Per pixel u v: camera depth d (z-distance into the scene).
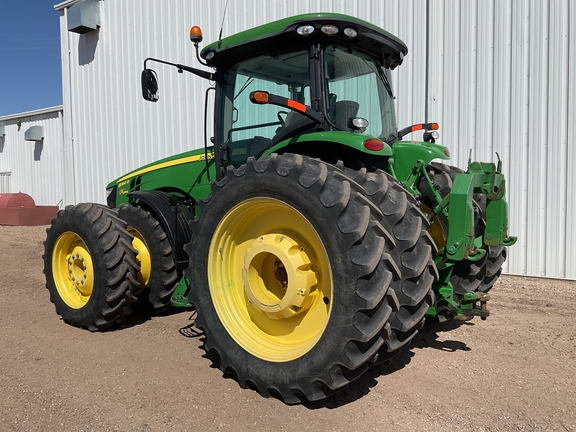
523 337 3.59
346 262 2.29
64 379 2.88
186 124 8.51
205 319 2.91
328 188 2.42
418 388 2.72
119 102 9.51
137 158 9.32
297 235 2.70
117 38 9.37
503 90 5.66
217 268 2.94
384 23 6.35
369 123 3.34
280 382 2.52
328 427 2.30
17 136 13.86
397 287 2.47
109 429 2.31
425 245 2.54
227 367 2.81
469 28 5.81
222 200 2.83
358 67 3.27
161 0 8.59
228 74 3.54
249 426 2.32
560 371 2.95
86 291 3.86
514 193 5.68
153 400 2.60
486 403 2.53
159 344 3.50
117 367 3.06
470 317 2.99
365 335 2.25
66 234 3.99
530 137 5.54
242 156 3.47
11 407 2.53
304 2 6.93
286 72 3.16
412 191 3.04
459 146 5.97
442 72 6.01
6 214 11.91
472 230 2.68
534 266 5.62
